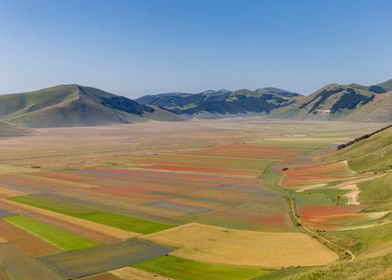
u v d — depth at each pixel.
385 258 42.25
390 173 104.94
